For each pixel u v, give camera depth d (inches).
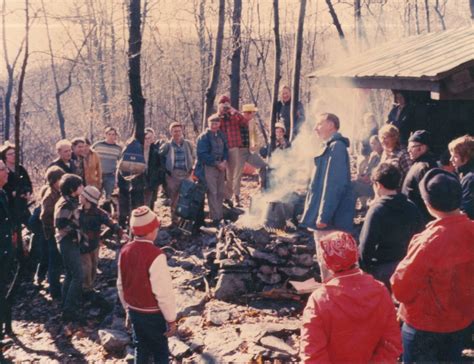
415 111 394.3
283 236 311.4
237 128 465.4
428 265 159.2
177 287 322.7
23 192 366.0
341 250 138.2
